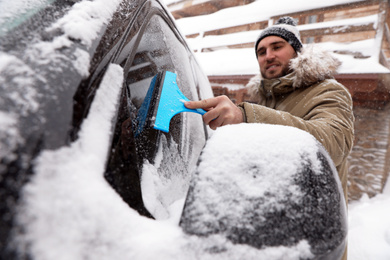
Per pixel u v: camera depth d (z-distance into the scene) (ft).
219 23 22.09
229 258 1.01
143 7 2.58
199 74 4.93
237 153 1.22
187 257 1.02
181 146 2.88
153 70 2.67
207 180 1.16
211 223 1.07
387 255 7.10
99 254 0.95
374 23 14.12
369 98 13.65
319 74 4.25
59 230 0.91
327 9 16.62
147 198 1.59
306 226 1.07
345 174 4.16
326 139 2.76
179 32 4.25
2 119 1.00
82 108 1.24
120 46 1.83
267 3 20.38
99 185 1.10
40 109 1.09
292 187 1.12
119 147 1.41
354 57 13.92
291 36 5.67
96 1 1.89
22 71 1.19
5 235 0.85
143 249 1.01
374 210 10.82
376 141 13.42
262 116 2.66
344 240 1.18
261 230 1.04
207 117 2.47
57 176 0.99
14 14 1.52
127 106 1.68
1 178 0.91
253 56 18.04
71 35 1.47
